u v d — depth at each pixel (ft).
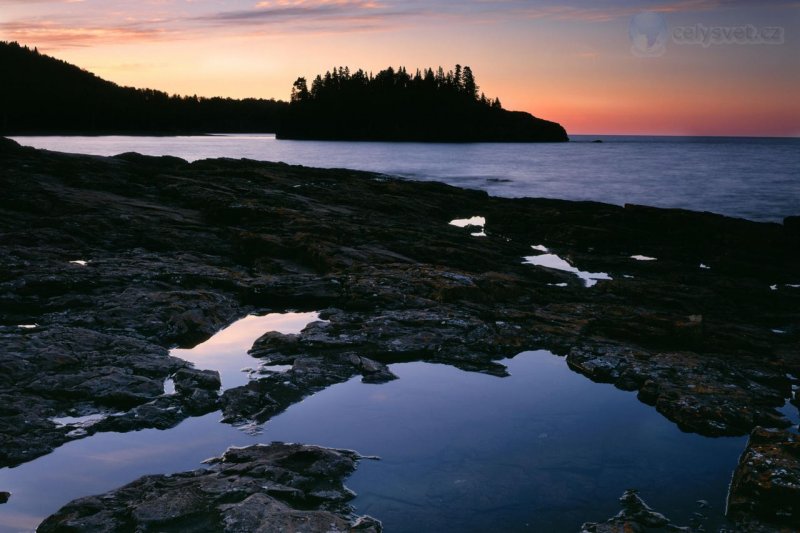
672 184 187.21
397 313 45.24
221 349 39.37
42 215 69.77
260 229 70.49
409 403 32.32
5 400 28.94
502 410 31.73
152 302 44.52
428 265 57.26
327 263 58.13
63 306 43.65
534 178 209.67
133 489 22.48
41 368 32.58
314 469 24.70
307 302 49.67
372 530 20.52
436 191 118.42
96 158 102.17
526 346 41.29
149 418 28.99
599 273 64.18
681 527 21.67
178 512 20.70
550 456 26.94
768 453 25.04
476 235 85.71
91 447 26.58
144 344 37.40
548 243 81.10
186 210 79.20
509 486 24.34
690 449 27.89
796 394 33.40
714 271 65.87
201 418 29.73
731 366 37.40
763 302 53.21
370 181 119.85
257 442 27.58
